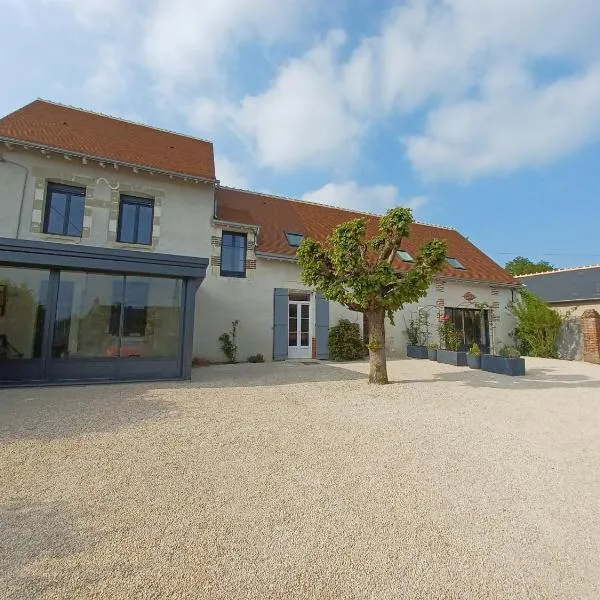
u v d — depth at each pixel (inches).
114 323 295.1
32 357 272.8
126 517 101.7
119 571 80.7
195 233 444.5
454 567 85.0
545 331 576.1
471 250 747.4
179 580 78.6
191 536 93.9
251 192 633.0
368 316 309.9
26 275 277.7
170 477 126.3
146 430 172.4
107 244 403.9
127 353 295.7
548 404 241.0
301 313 504.7
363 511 108.0
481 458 149.5
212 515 103.7
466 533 98.3
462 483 127.3
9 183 375.9
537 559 88.4
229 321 450.9
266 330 468.4
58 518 100.4
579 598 76.4
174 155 481.1
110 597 73.4
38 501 109.0
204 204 453.4
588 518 106.8
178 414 199.9
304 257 309.6
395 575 81.9
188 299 310.2
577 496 119.6
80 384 274.7
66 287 286.2
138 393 248.2
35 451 144.5
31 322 275.9
